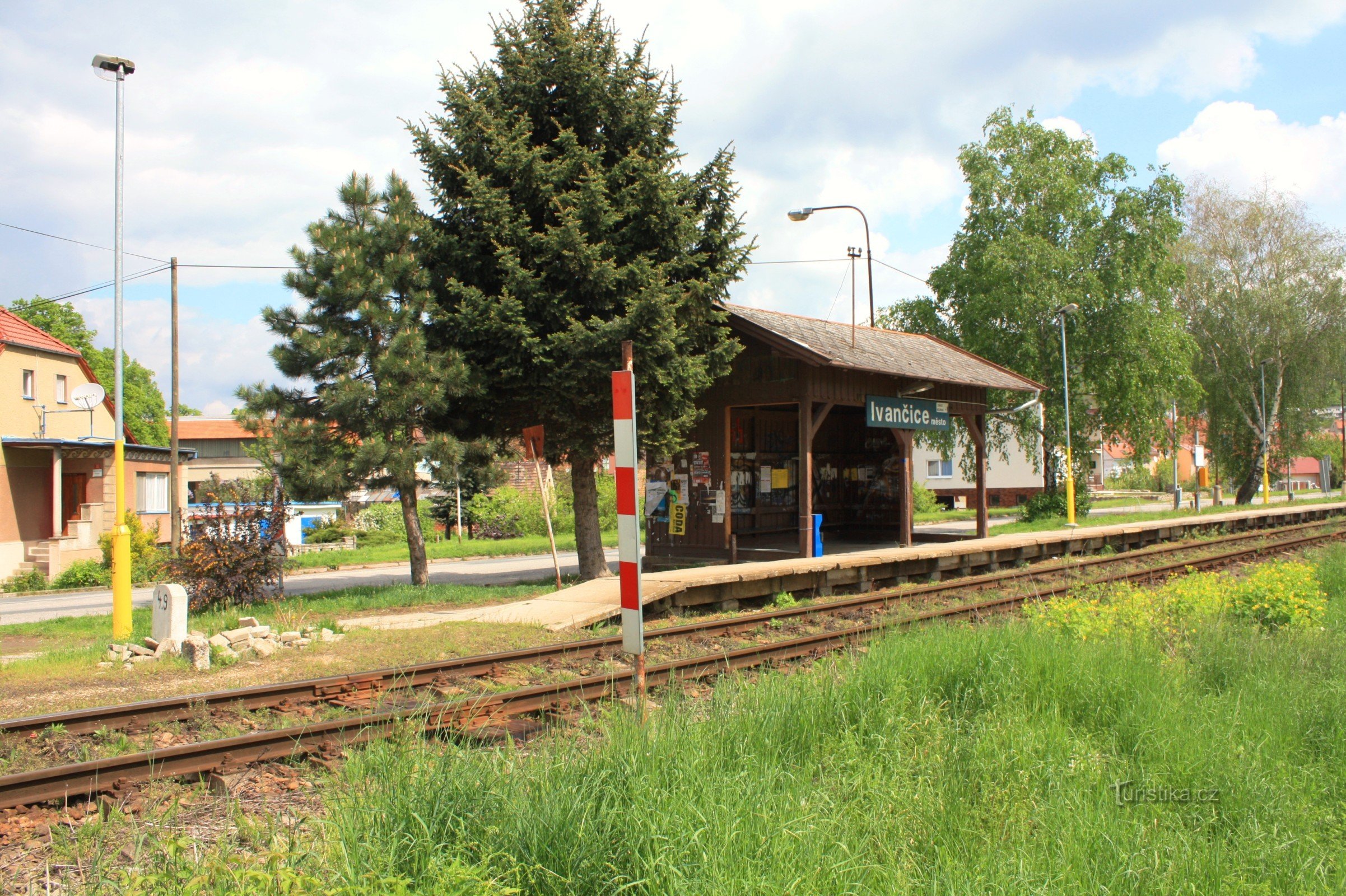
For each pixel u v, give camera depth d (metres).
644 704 4.93
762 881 3.13
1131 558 18.47
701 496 18.61
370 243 14.50
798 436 22.09
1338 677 6.55
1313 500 49.91
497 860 3.36
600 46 14.90
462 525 34.31
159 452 29.55
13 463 24.56
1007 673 6.01
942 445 39.00
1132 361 34.31
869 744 4.98
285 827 4.01
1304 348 43.91
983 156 36.59
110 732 6.15
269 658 8.93
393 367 13.69
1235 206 45.34
